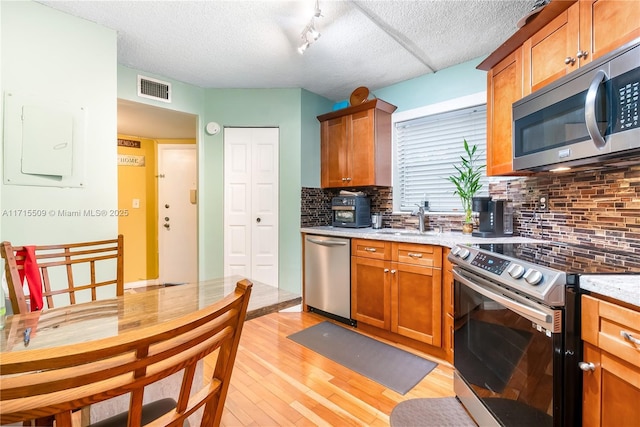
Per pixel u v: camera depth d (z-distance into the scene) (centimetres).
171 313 104
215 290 132
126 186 416
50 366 38
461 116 273
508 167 188
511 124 185
